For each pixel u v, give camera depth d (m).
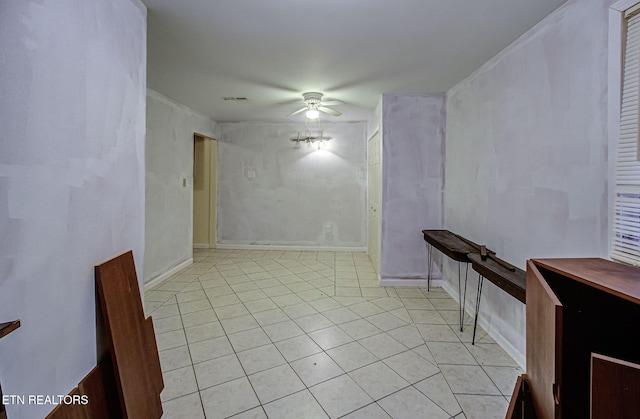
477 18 1.93
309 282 3.93
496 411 1.70
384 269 3.81
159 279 3.84
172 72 2.92
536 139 1.99
